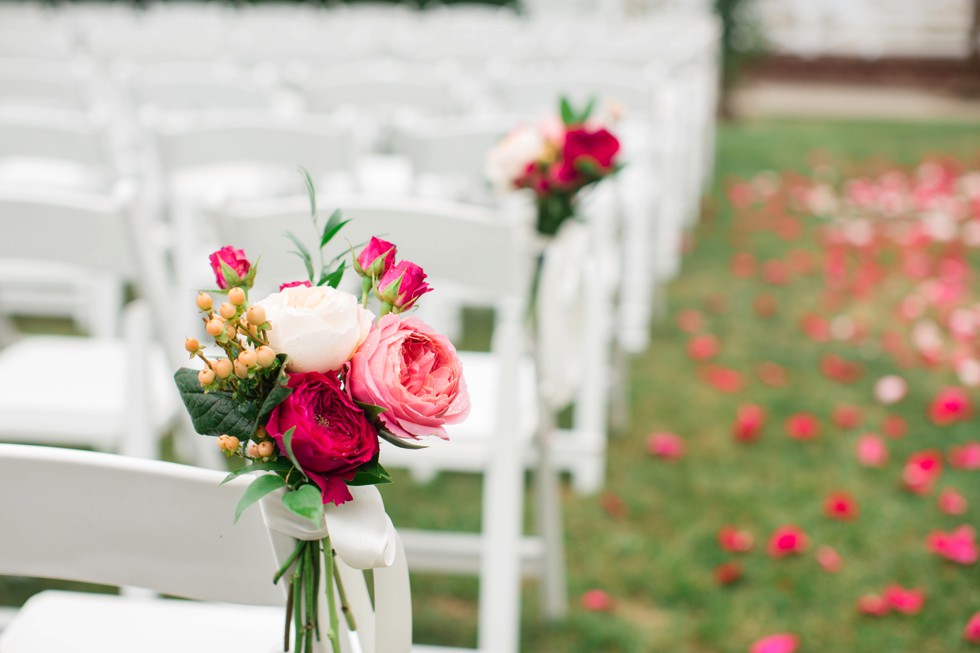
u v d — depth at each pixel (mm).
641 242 3701
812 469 2916
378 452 829
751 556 2492
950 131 8383
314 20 6938
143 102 3480
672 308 4273
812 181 6637
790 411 3287
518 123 2533
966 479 2840
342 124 2545
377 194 3346
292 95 4172
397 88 3508
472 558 2113
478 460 1992
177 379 832
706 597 2328
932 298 4285
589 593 2342
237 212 1679
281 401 783
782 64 11500
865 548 2516
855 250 5047
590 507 2734
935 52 11477
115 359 2348
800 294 4434
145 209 1774
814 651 2148
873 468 2910
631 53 4852
